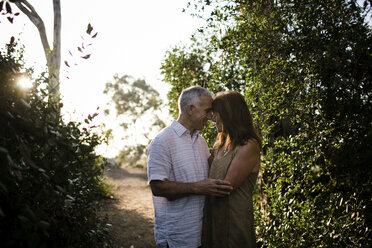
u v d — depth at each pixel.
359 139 1.69
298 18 2.12
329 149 1.86
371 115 1.67
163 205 1.89
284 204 2.26
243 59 2.74
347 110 1.74
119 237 4.30
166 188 1.75
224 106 1.78
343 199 1.87
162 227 1.87
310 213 2.08
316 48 1.95
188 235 1.79
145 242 4.23
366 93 1.72
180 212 1.81
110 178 11.90
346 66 1.76
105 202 6.38
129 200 7.20
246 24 2.49
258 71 2.52
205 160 1.97
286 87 2.25
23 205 1.21
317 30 2.01
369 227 1.82
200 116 1.87
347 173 1.75
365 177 1.69
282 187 2.48
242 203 1.69
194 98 1.87
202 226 1.79
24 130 1.24
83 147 1.85
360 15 1.85
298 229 2.11
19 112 1.32
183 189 1.71
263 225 2.52
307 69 2.07
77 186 2.33
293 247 2.09
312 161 1.98
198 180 1.87
